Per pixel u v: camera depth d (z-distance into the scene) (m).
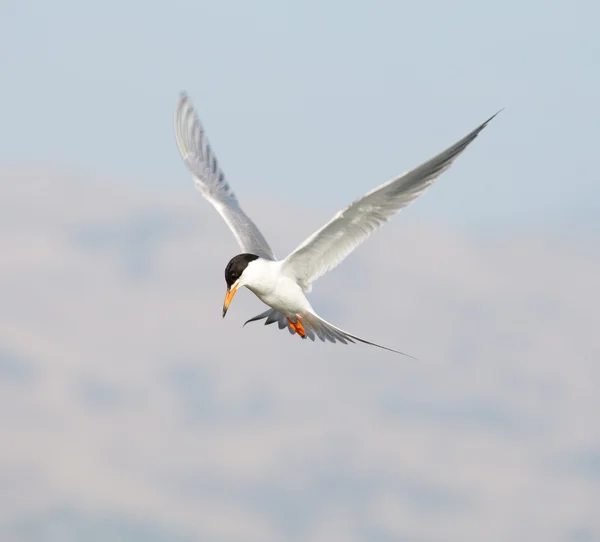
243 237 10.93
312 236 9.70
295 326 10.24
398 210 9.34
